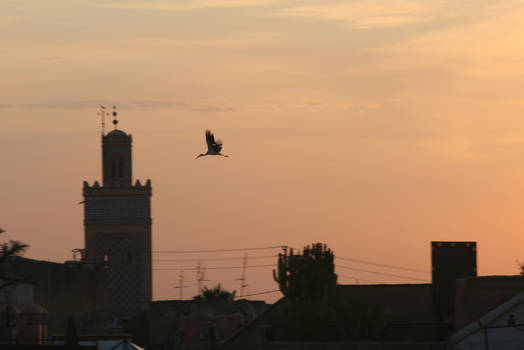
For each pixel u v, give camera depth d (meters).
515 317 76.06
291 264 104.75
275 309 107.06
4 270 140.38
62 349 111.75
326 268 104.56
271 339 90.88
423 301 104.00
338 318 94.31
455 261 93.00
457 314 85.38
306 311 94.94
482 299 84.12
